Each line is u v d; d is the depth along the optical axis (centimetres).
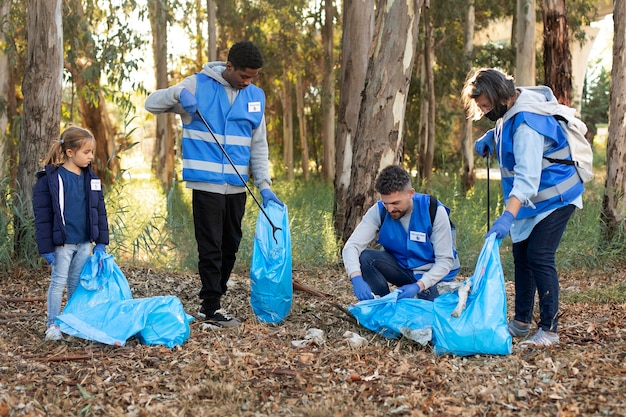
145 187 1858
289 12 2094
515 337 455
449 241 462
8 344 436
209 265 487
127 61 1306
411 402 344
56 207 446
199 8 2145
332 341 447
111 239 774
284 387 368
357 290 457
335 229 935
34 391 357
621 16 858
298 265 795
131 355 410
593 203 948
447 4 1820
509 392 353
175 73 2400
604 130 4919
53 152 452
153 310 437
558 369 381
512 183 436
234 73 476
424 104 1962
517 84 1220
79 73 1352
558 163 421
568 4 1881
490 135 452
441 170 2284
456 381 370
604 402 336
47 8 711
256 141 509
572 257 821
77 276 471
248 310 535
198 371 385
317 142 2845
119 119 2348
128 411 336
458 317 409
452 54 1978
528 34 1201
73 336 447
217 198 483
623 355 405
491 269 413
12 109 1602
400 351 426
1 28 1286
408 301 450
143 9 1332
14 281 652
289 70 2281
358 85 970
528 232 432
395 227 471
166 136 2066
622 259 850
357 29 971
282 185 1753
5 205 723
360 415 329
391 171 448
